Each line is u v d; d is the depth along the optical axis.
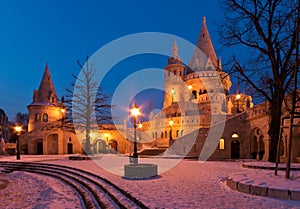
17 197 10.05
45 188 11.68
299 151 19.19
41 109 44.91
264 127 22.92
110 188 8.88
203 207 5.87
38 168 18.34
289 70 14.42
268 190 6.91
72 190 10.90
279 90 14.82
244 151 27.33
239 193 7.46
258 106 24.12
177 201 6.45
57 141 41.38
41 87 47.25
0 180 15.04
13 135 61.75
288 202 6.38
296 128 18.91
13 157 29.69
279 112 15.09
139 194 7.26
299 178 8.31
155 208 5.79
